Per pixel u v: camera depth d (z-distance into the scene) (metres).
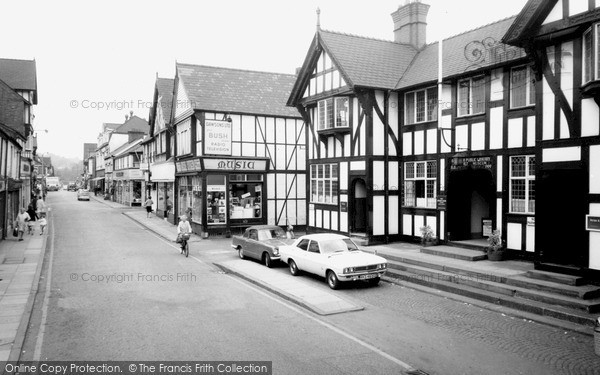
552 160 12.20
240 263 17.11
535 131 12.98
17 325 9.42
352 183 19.95
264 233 17.62
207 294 12.41
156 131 36.53
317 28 20.59
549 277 11.70
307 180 23.02
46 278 14.41
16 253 18.66
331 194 21.28
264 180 26.47
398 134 19.52
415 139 18.78
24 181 33.09
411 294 12.44
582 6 11.28
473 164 16.17
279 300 11.78
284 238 17.62
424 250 16.53
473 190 17.78
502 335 9.04
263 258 16.84
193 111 25.11
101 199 63.78
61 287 13.16
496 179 15.38
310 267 13.95
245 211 26.08
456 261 14.73
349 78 18.44
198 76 27.27
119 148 59.91
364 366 7.48
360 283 13.83
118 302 11.48
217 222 25.33
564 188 12.47
